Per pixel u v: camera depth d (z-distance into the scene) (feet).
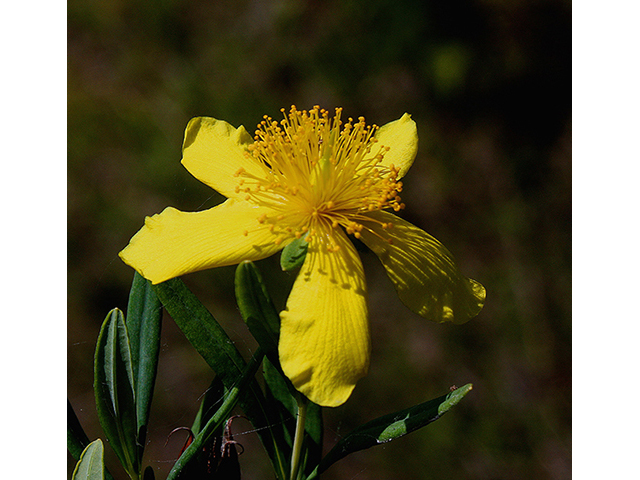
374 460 0.87
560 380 0.91
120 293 0.94
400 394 0.90
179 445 0.85
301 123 0.48
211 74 1.01
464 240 1.01
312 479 0.45
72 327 0.91
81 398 0.88
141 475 0.46
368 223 0.47
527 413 0.89
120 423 0.45
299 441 0.46
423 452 0.87
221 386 0.48
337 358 0.44
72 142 0.97
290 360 0.44
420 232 0.48
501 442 0.88
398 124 0.50
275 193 0.47
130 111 1.00
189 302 0.47
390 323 0.95
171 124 0.98
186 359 0.89
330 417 0.88
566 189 1.01
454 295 0.47
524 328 0.94
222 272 0.90
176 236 0.46
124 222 0.95
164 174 0.96
